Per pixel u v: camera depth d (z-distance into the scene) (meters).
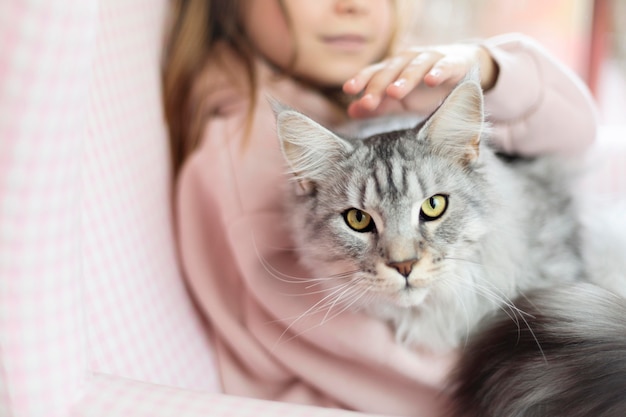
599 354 0.97
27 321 0.74
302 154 1.16
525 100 1.36
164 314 1.32
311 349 1.29
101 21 1.24
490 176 1.20
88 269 1.11
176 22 1.60
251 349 1.34
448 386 1.17
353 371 1.26
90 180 1.15
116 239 1.21
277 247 1.33
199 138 1.55
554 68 1.40
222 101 1.58
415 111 1.33
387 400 1.23
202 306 1.43
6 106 0.68
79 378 0.81
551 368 1.01
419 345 1.21
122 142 1.29
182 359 1.32
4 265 0.72
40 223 0.73
